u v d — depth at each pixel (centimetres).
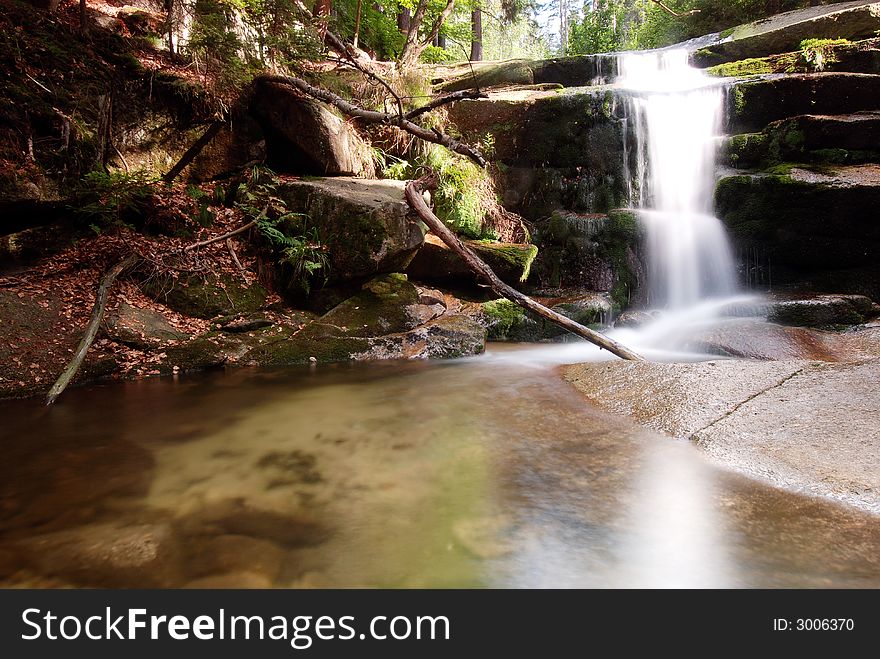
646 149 889
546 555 204
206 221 650
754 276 771
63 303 508
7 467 295
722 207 789
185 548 212
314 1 910
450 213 815
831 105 828
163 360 510
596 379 464
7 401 415
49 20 630
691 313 723
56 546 213
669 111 895
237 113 750
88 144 597
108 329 505
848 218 689
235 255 636
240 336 570
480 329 659
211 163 730
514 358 606
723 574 188
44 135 566
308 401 429
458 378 508
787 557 196
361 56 984
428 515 238
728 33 1241
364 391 461
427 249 730
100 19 715
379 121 762
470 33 1544
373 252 628
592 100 899
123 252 577
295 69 828
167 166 689
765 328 584
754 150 818
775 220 735
